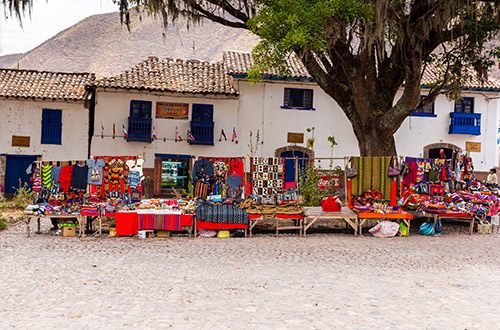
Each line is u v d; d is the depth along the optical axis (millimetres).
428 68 23312
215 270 8148
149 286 7047
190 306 6129
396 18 12664
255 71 14188
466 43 14617
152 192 21172
